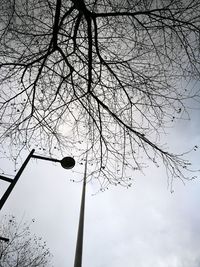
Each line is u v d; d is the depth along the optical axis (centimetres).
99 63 602
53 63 611
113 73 585
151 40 563
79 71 626
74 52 592
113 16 575
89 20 544
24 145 630
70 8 539
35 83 592
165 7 537
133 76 591
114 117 604
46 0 565
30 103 610
